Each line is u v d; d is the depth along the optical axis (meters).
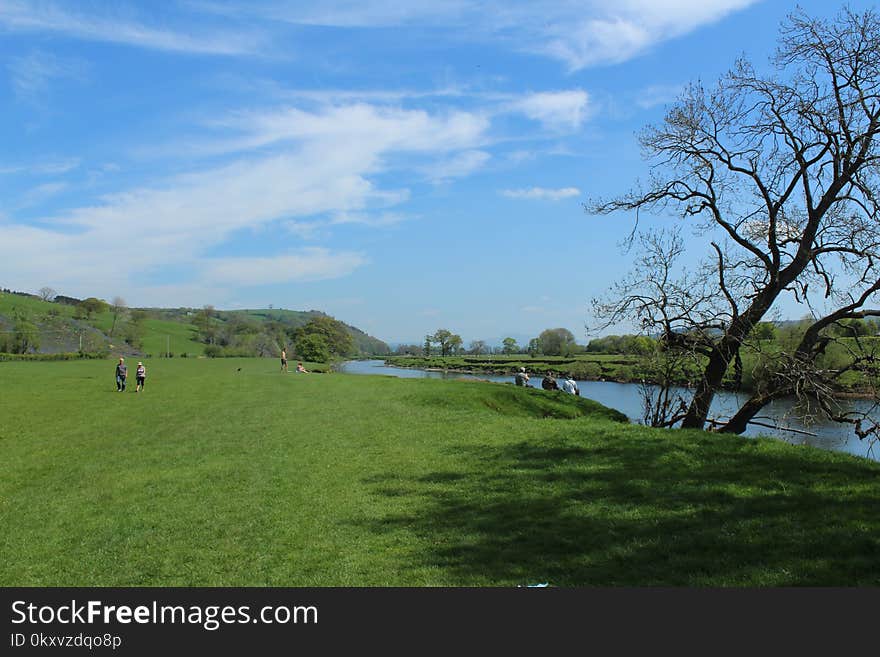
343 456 18.75
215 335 149.50
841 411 21.31
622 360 25.78
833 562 8.39
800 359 21.08
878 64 20.16
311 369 80.19
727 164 24.22
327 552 10.55
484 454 17.88
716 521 10.48
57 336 114.75
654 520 10.82
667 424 24.23
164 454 20.36
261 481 16.03
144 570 10.30
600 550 9.62
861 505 10.61
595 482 13.71
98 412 31.52
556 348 129.12
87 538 12.10
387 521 12.09
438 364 131.25
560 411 33.25
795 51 21.84
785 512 10.64
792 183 22.64
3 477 18.05
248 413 29.67
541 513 11.81
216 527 12.35
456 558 9.79
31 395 39.25
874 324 22.00
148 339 140.38
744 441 16.47
